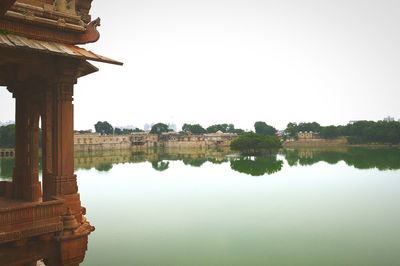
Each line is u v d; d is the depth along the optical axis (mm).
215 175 72875
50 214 8797
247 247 26984
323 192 51750
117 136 168125
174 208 41375
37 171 12352
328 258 24484
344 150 145250
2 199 12391
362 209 40219
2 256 8320
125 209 40844
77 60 9742
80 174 75562
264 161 101938
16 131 12500
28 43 8711
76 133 158875
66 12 9914
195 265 23141
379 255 24906
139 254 25391
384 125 159875
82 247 9438
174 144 180000
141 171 81062
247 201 45438
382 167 81562
